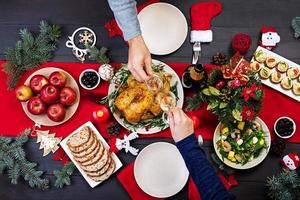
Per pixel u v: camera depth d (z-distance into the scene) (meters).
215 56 1.38
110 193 1.38
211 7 1.41
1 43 1.43
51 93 1.34
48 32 1.39
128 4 1.10
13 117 1.41
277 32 1.40
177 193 1.36
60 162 1.39
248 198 1.35
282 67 1.36
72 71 1.41
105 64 1.36
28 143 1.40
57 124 1.39
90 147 1.34
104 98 1.38
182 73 1.39
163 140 1.38
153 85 1.27
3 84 1.41
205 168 1.03
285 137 1.35
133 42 1.14
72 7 1.43
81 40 1.41
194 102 1.35
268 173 1.36
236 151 1.33
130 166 1.37
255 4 1.41
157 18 1.41
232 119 1.25
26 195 1.39
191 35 1.39
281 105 1.38
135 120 1.34
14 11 1.44
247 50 1.39
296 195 1.30
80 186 1.38
